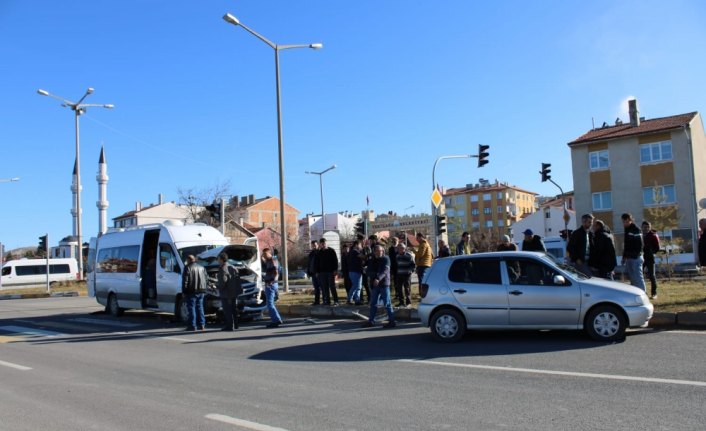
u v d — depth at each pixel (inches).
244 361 364.2
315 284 663.1
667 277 783.7
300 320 579.2
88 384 312.3
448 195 4451.3
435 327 402.3
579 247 462.0
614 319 363.6
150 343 468.4
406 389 269.7
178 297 596.1
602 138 1818.4
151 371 342.6
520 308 383.6
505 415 221.3
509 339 396.8
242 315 592.1
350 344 410.0
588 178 1850.4
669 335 373.1
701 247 475.8
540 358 326.0
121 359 391.5
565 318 374.0
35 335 550.6
